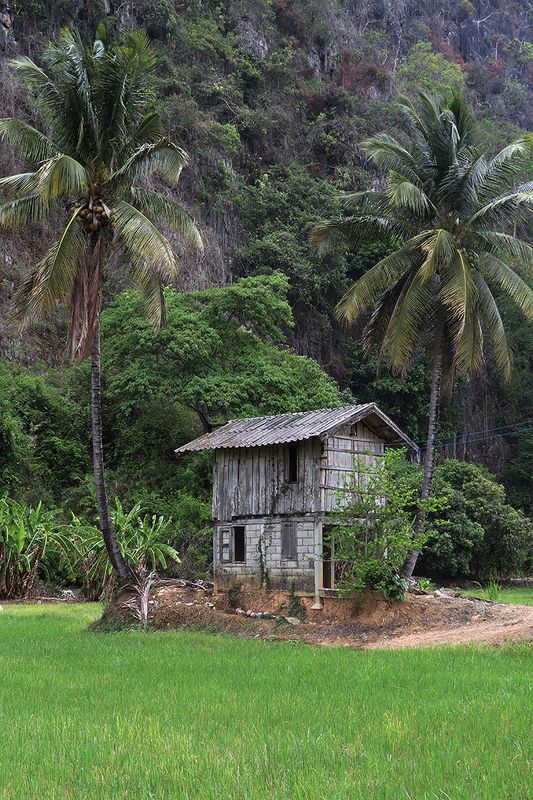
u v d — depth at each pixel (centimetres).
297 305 6312
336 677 1650
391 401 6550
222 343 4450
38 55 5697
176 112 6088
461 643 2194
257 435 2867
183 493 4106
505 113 10062
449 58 10925
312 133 7312
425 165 2888
